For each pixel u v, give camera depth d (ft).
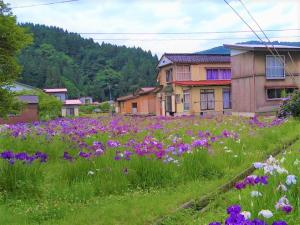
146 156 34.27
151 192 30.32
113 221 24.11
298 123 68.23
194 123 78.64
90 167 33.50
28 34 46.19
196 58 161.79
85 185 30.25
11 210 26.66
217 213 22.99
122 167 33.19
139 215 24.97
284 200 19.15
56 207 26.68
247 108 127.65
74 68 444.55
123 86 426.10
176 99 157.48
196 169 34.19
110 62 476.54
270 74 125.49
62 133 58.90
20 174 30.32
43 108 164.45
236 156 38.75
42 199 28.91
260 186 21.74
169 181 32.27
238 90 131.85
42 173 32.22
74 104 264.72
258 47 122.31
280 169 23.13
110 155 36.09
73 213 25.73
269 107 123.75
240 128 62.64
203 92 148.15
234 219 16.24
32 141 52.95
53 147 48.32
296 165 26.55
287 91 127.03
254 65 124.16
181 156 36.37
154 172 32.48
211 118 94.79
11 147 50.93
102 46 514.68
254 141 48.34
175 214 24.16
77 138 53.83
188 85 145.79
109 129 65.00
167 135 59.57
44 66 390.63
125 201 27.96
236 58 132.36
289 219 18.16
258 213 18.13
